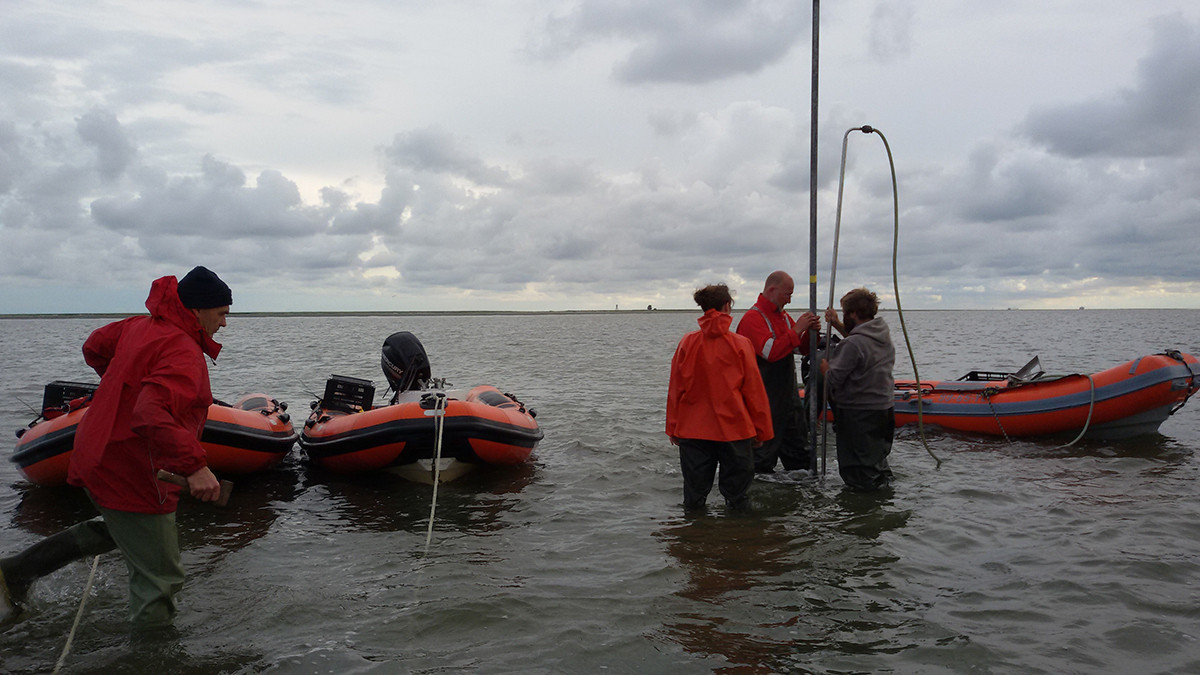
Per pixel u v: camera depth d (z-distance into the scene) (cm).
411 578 414
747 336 655
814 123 667
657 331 6862
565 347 3459
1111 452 759
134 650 320
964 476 655
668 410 565
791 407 664
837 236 669
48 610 367
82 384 675
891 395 612
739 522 521
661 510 558
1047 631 332
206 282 329
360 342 4009
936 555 442
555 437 883
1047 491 595
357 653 318
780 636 332
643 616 356
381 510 579
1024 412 838
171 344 316
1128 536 468
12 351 3123
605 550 462
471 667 304
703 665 305
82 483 323
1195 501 554
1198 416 985
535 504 583
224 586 402
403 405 665
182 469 302
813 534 488
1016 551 445
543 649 321
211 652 318
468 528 519
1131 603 361
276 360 2423
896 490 607
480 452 666
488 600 377
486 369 2008
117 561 439
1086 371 1788
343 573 424
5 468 717
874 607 364
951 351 2628
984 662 303
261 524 538
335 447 686
